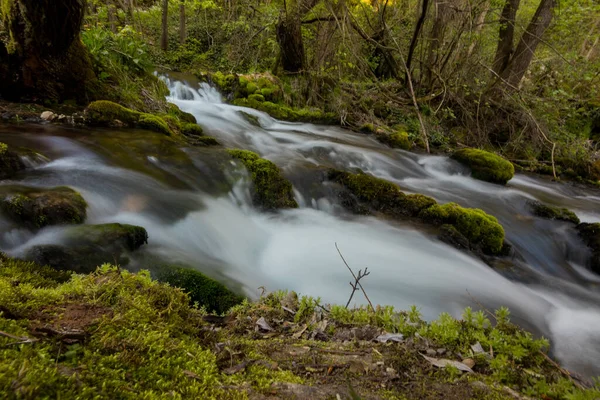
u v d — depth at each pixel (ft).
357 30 39.81
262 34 50.39
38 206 11.98
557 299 16.24
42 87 22.65
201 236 14.88
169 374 4.69
